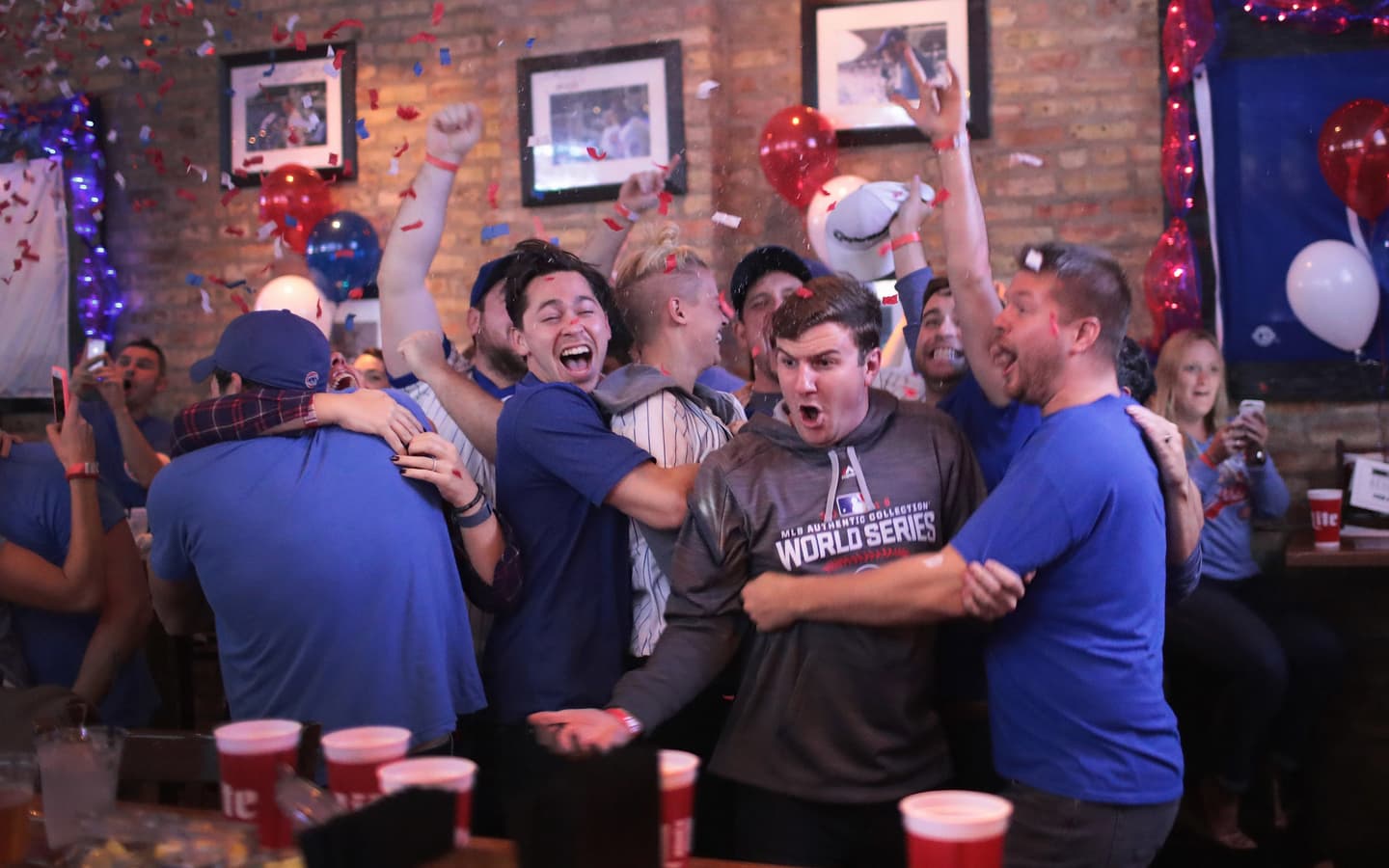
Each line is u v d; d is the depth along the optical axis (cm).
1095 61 415
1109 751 161
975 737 197
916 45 421
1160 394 363
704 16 424
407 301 250
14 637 228
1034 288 168
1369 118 356
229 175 471
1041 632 164
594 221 438
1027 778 165
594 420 186
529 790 92
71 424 225
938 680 197
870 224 357
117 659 232
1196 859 309
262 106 497
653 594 194
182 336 515
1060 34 417
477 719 193
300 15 492
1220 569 343
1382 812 308
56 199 520
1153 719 163
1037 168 421
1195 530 177
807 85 427
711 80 424
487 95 471
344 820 90
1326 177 370
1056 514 156
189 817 124
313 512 173
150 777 131
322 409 179
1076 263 167
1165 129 402
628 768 90
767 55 434
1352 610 380
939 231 417
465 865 108
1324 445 402
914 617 161
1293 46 400
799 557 173
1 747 156
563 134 439
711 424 204
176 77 511
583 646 190
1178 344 362
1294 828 320
